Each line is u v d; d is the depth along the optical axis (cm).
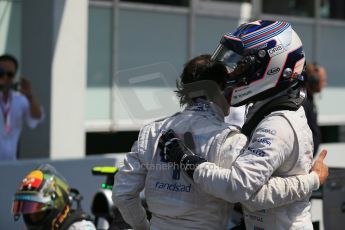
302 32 1508
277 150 388
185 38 1338
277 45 411
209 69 430
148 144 416
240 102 420
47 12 1093
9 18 1137
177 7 1323
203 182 386
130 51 1262
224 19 1393
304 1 1510
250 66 413
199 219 400
